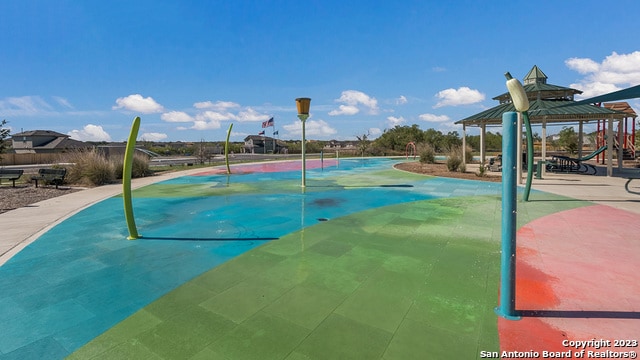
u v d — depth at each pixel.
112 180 14.47
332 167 21.73
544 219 6.90
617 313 3.17
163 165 26.94
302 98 11.17
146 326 3.09
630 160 22.19
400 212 7.80
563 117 16.03
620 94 6.23
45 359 2.66
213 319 3.18
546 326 2.96
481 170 14.73
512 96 3.04
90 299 3.65
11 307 3.51
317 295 3.64
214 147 61.97
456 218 7.16
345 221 6.98
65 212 8.20
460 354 2.59
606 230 6.06
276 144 82.12
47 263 4.75
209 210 8.25
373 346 2.71
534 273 4.17
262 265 4.55
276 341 2.81
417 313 3.23
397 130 46.62
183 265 4.61
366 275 4.16
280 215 7.62
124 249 5.32
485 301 3.46
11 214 8.02
